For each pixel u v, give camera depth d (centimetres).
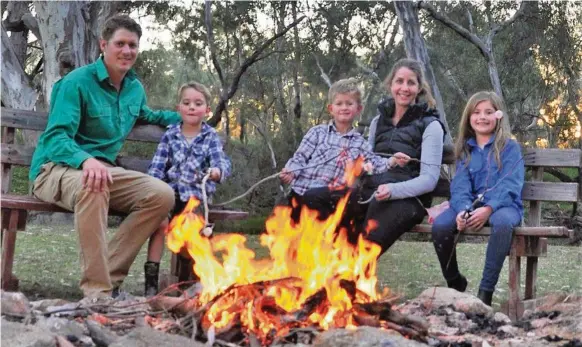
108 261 427
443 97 2123
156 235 457
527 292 467
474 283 644
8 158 502
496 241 438
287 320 310
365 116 2158
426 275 672
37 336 272
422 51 1409
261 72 2241
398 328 316
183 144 485
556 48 2066
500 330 360
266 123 2206
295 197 498
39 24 1291
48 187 436
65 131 446
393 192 464
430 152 481
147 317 325
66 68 1277
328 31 2217
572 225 1353
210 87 2480
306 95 2497
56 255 720
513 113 2189
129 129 488
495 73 1742
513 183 453
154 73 2325
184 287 478
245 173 1580
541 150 495
